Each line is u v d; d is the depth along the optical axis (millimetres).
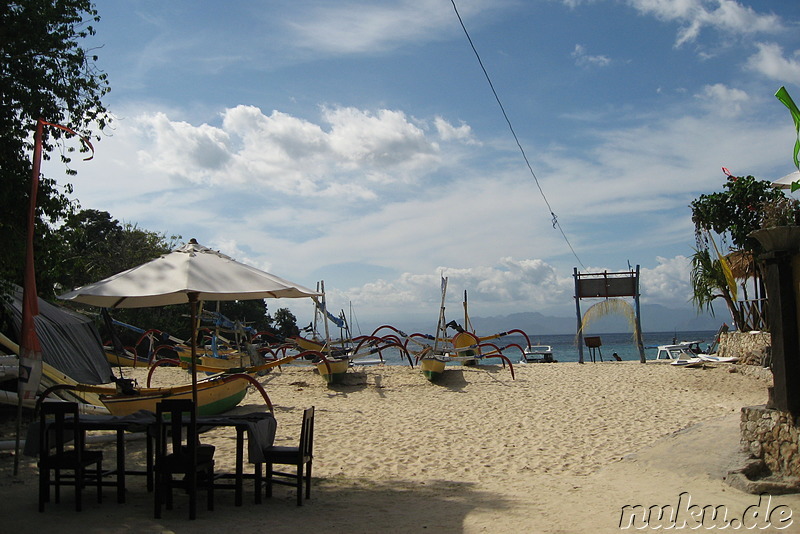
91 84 10719
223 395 13711
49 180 10555
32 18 9828
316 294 8578
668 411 14250
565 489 7914
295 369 22312
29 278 7898
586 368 21953
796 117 8305
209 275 7262
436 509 6977
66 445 10164
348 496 7707
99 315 23031
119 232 39875
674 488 7520
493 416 14273
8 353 12938
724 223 18234
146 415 7805
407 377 20531
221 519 6500
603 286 24109
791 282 7574
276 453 7223
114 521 6316
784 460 7566
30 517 6387
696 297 21000
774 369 7781
